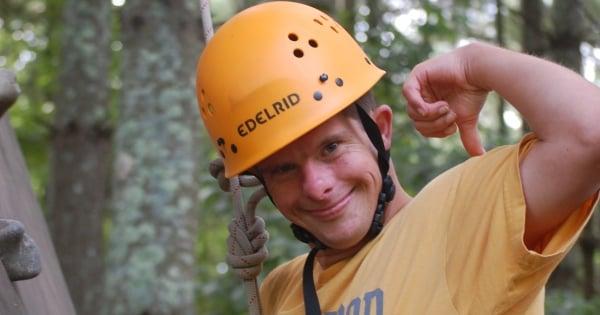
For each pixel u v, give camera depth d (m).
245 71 5.01
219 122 5.12
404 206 5.14
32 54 25.89
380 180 5.02
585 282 16.80
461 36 18.55
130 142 12.67
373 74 5.15
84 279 19.47
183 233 12.57
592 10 19.64
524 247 4.40
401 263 4.79
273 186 5.05
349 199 4.93
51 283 5.98
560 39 16.48
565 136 4.35
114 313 12.29
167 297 12.31
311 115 4.88
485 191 4.62
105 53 19.97
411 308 4.66
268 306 5.81
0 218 5.44
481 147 5.12
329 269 5.20
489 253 4.52
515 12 17.09
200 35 13.19
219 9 22.09
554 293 14.48
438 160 15.46
